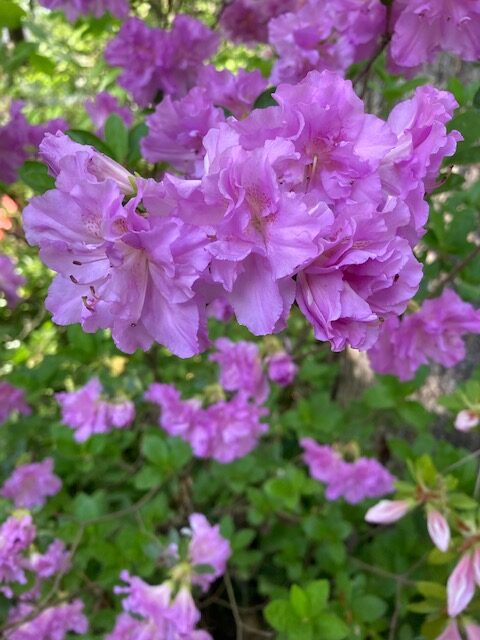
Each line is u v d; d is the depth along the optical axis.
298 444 0.56
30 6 0.49
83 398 0.44
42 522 0.44
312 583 0.35
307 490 0.41
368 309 0.16
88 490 0.54
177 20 0.36
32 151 0.40
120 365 0.56
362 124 0.17
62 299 0.18
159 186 0.16
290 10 0.40
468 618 0.32
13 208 0.57
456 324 0.31
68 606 0.38
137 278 0.17
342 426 0.46
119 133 0.33
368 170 0.17
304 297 0.17
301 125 0.16
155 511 0.42
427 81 0.37
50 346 0.67
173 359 0.57
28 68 0.62
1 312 0.69
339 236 0.16
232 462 0.44
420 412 0.41
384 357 0.32
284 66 0.33
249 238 0.16
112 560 0.39
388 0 0.27
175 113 0.29
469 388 0.36
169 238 0.15
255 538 0.52
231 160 0.16
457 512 0.33
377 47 0.31
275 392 0.50
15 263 0.63
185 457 0.42
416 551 0.41
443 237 0.35
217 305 0.33
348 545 0.49
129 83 0.38
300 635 0.34
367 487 0.41
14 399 0.52
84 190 0.16
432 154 0.18
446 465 0.38
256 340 0.53
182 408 0.40
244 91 0.30
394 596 0.42
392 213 0.16
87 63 0.72
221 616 0.51
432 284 0.39
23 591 0.38
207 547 0.35
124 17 0.41
